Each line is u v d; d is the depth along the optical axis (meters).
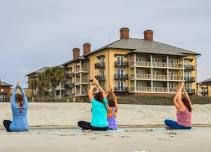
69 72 109.62
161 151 9.98
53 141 12.66
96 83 18.30
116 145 11.43
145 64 88.88
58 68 106.38
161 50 91.62
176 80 92.06
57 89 115.19
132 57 88.56
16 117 17.81
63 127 23.56
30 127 23.78
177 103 19.83
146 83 89.81
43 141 12.66
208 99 73.12
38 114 32.72
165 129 20.28
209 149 10.54
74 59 105.75
